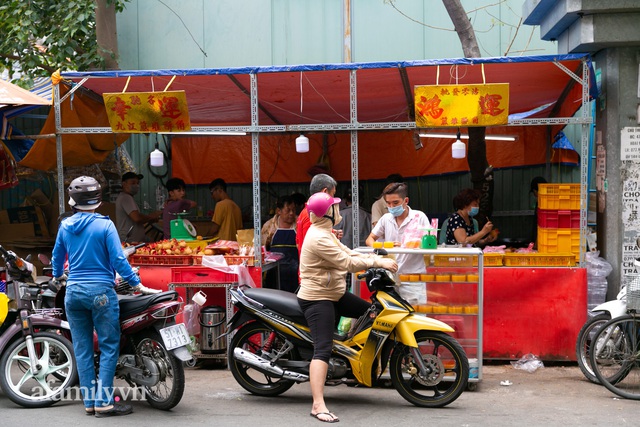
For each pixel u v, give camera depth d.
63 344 5.36
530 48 9.75
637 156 6.75
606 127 6.95
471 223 7.23
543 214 6.61
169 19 10.38
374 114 9.77
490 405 5.33
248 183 10.87
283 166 10.84
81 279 4.93
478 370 5.72
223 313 6.56
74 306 4.96
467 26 7.88
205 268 6.54
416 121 6.27
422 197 10.48
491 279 6.50
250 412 5.16
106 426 4.80
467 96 6.14
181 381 5.08
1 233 9.31
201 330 6.51
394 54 10.01
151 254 6.78
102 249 4.97
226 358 6.54
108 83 7.31
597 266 6.73
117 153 9.93
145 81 7.24
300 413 5.13
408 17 9.90
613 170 6.84
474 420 4.94
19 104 6.94
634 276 5.55
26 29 9.25
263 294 5.39
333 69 6.65
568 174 9.85
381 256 5.32
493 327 6.52
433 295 5.91
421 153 10.46
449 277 5.89
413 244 5.93
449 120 6.23
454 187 10.34
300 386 5.95
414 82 7.48
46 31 9.62
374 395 5.64
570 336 6.43
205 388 5.89
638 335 5.62
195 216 10.51
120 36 10.43
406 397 5.32
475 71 6.91
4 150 7.82
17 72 10.55
